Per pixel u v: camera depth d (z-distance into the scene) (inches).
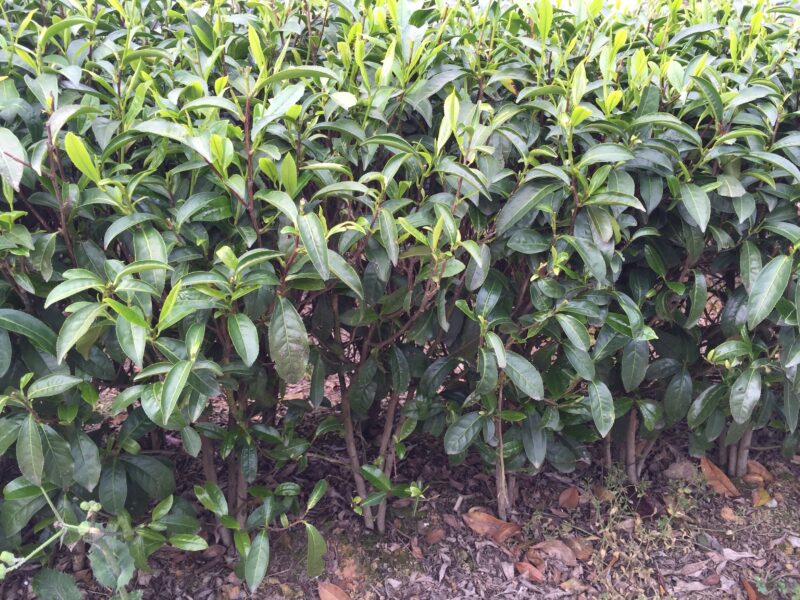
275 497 96.9
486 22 93.9
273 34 92.5
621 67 95.7
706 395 101.7
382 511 107.0
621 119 87.6
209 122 70.6
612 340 91.5
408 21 83.4
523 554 106.3
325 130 87.9
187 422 76.2
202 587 97.6
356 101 73.9
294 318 71.7
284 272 72.0
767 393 105.1
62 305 87.3
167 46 91.6
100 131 75.7
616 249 92.0
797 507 117.0
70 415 76.8
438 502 114.8
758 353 97.9
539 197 79.4
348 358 101.9
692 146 87.4
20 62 81.4
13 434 71.7
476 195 78.5
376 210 73.6
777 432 134.3
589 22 98.0
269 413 106.2
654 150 83.1
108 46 86.7
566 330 82.1
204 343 85.6
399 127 88.1
